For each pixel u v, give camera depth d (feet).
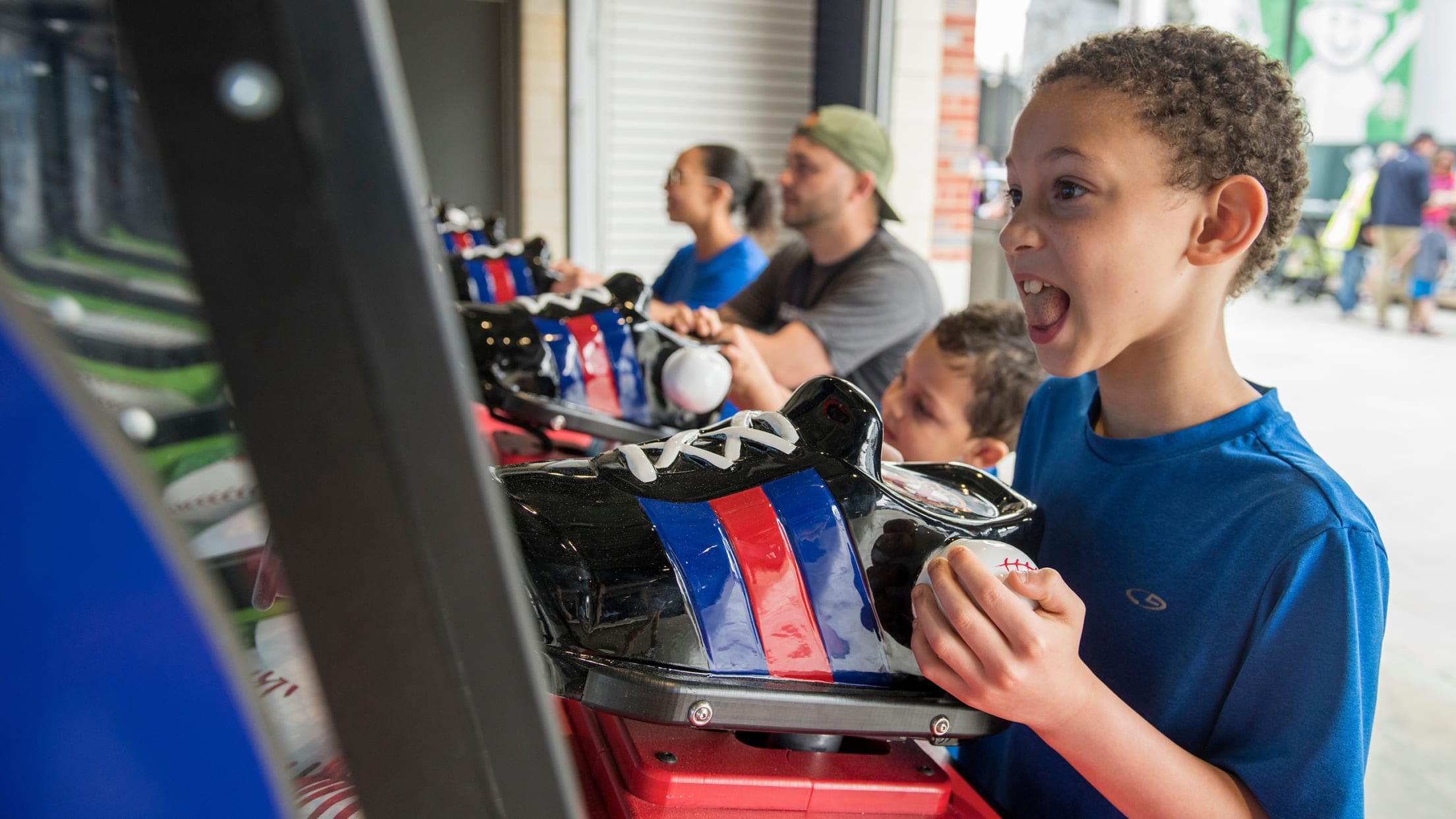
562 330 3.47
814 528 1.70
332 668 0.73
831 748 1.83
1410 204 18.74
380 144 0.64
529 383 3.42
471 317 3.40
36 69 0.70
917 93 12.17
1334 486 1.90
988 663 1.54
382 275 0.66
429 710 0.75
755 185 8.63
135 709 0.68
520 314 3.47
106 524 0.65
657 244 14.88
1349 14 21.12
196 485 0.75
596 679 1.58
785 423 1.89
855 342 5.90
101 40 0.70
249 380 0.66
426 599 0.72
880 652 1.73
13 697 0.66
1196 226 1.88
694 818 1.66
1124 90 1.82
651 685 1.57
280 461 0.68
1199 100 1.80
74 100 0.71
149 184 0.69
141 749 0.68
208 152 0.62
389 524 0.70
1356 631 1.79
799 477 1.75
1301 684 1.82
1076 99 1.85
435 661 0.74
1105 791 1.72
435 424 0.69
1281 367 16.31
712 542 1.65
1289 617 1.85
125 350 0.72
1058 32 11.79
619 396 3.56
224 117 0.61
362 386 0.67
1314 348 17.75
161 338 0.72
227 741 0.71
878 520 1.73
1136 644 2.12
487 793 0.78
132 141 0.69
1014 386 3.35
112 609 0.66
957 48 12.30
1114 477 2.23
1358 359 16.90
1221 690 1.97
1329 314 21.03
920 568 1.74
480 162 14.84
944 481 2.14
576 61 13.88
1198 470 2.07
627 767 1.72
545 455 3.59
